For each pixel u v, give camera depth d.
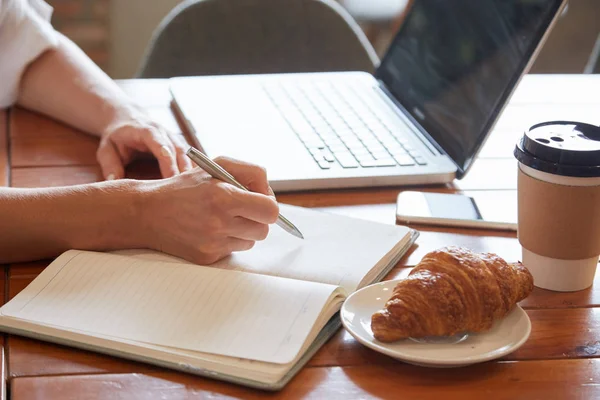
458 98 1.09
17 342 0.66
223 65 1.62
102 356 0.64
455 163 1.03
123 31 2.77
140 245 0.80
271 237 0.83
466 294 0.63
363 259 0.78
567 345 0.67
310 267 0.76
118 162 1.02
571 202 0.72
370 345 0.62
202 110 1.17
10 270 0.78
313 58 1.64
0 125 1.17
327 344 0.66
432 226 0.91
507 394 0.61
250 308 0.67
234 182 0.77
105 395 0.59
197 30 1.60
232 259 0.78
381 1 2.83
